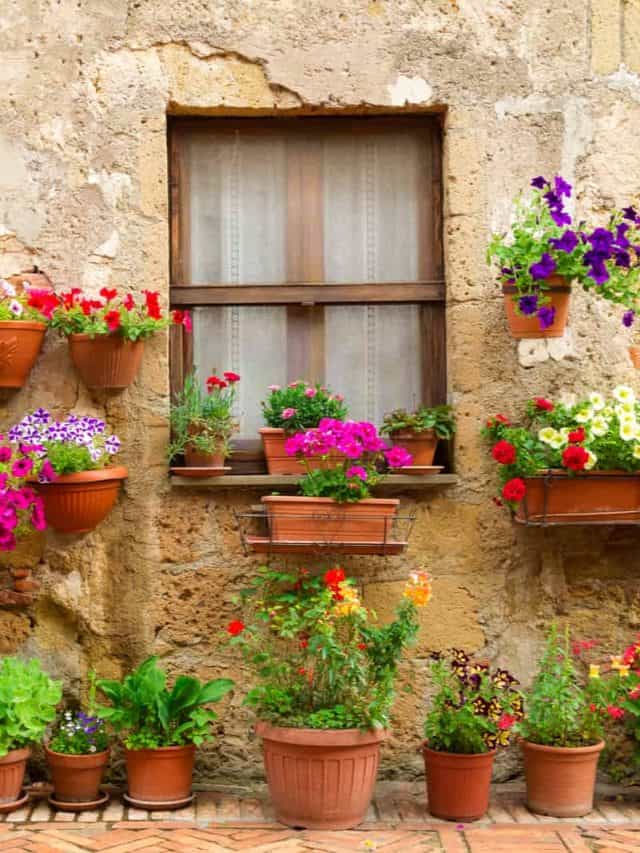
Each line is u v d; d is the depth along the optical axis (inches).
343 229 220.4
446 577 212.1
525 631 212.7
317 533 197.5
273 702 190.4
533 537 213.0
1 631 209.5
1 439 209.3
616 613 214.2
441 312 220.7
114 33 211.5
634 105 215.2
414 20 214.1
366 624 204.1
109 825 185.5
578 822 192.1
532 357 213.3
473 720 191.0
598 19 215.2
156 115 211.2
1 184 210.1
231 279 220.1
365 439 195.9
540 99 214.2
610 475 200.5
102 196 210.5
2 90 210.5
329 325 220.2
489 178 213.5
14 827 183.8
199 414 208.8
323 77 212.8
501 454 198.1
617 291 202.8
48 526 207.8
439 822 191.5
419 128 221.1
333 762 183.9
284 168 220.5
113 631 208.8
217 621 210.1
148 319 204.2
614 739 212.1
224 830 183.9
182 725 194.9
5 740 189.8
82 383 209.8
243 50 212.4
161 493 209.8
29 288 209.2
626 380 214.4
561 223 195.6
